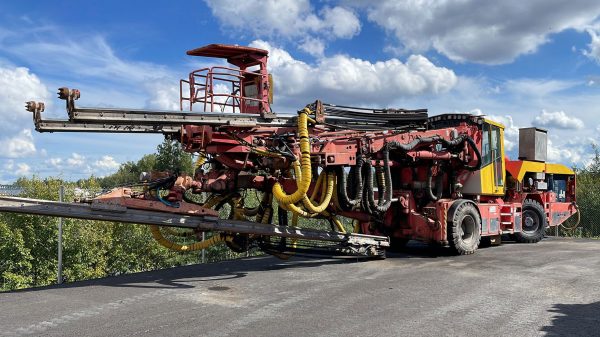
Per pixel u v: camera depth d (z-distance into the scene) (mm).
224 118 8195
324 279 8703
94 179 12930
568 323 6000
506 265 10125
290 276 9016
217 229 8516
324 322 6027
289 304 6898
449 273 9227
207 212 8461
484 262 10547
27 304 6895
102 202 7559
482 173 12641
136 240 12039
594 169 25562
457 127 12492
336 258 10641
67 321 6070
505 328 5797
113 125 7316
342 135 10172
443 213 11578
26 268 10398
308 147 8656
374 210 10430
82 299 7195
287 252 10156
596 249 12773
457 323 5988
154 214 7898
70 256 10734
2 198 6738
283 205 8914
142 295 7465
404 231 12180
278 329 5742
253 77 10234
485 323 5988
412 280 8562
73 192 11383
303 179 8555
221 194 9508
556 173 15742
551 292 7625
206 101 8773
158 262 12516
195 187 8758
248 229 8859
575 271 9391
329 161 9500
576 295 7434
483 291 7684
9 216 10500
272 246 9852
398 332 5633
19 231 10281
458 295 7422
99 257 11312
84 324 5941
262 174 9688
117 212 7555
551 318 6207
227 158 8891
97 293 7594
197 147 8422
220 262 10891
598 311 6535
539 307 6730
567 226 21953
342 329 5742
